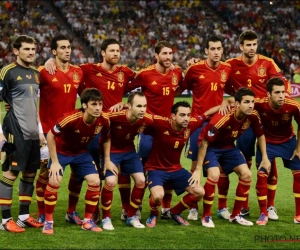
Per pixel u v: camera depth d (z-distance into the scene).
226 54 39.25
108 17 40.66
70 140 8.05
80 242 7.42
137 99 8.06
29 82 8.08
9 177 8.10
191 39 39.81
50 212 7.94
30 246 7.21
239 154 8.77
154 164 8.56
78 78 8.73
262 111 8.66
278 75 9.38
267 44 40.16
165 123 8.30
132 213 8.48
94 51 36.62
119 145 8.52
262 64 9.47
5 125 8.14
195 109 9.42
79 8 40.47
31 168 8.14
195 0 43.84
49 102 8.59
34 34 36.84
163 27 40.72
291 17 43.25
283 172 13.23
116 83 9.06
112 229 8.17
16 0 39.06
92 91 7.69
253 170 13.76
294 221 8.73
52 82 8.48
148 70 9.21
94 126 7.97
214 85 9.29
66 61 8.58
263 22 42.75
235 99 8.33
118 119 8.24
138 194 8.39
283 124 8.73
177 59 36.91
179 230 8.17
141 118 8.16
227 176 9.03
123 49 37.41
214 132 8.38
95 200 8.14
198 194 8.34
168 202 8.97
